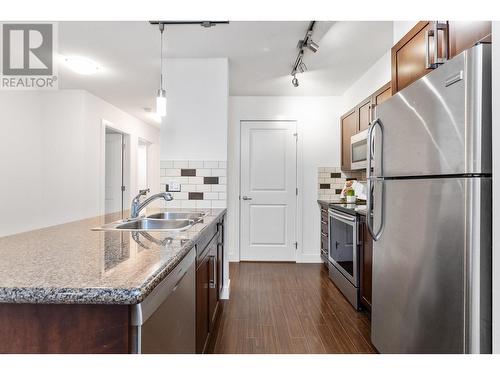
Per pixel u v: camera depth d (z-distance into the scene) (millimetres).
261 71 3432
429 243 1322
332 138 4438
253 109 4457
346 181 4156
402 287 1544
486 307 1089
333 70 3420
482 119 1088
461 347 1135
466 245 1111
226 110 3092
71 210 3879
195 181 3107
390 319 1673
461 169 1136
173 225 2127
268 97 4449
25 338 747
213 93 3088
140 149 6668
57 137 3906
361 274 2670
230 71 3432
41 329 746
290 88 4062
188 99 3100
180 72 3090
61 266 890
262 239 4480
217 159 3105
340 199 4145
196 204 3109
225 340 2162
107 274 815
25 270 849
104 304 741
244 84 3893
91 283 747
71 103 3922
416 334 1425
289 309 2732
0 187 3305
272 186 4477
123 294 711
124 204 5410
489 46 1087
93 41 2689
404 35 1998
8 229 3396
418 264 1403
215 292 2357
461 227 1134
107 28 2465
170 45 2773
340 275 3182
